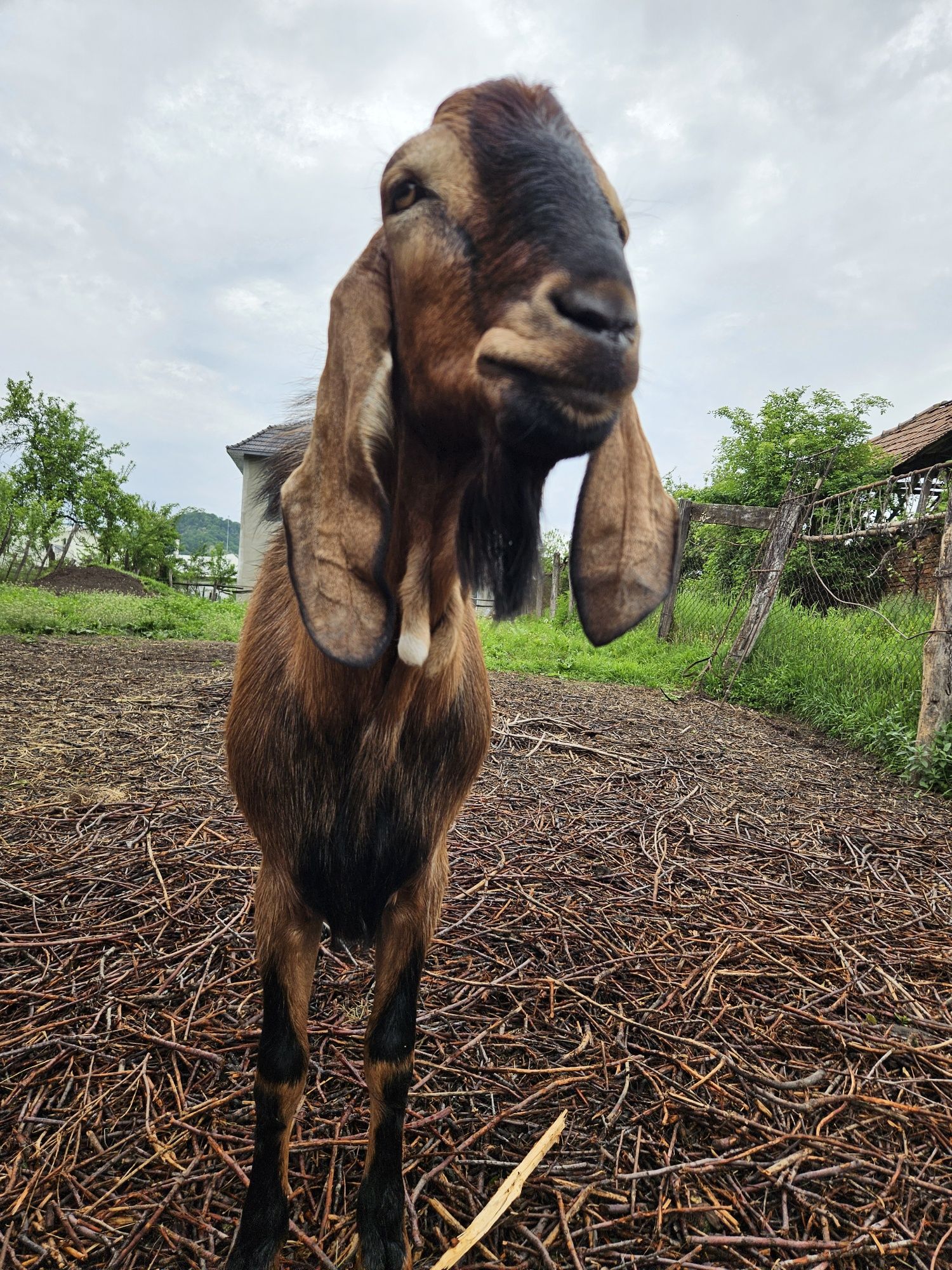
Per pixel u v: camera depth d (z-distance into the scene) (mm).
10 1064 919
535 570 546
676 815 1960
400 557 583
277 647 695
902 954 1321
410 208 461
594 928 1332
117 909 1263
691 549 6047
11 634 4848
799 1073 1015
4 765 1970
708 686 3906
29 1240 705
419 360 473
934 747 2371
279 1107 676
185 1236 720
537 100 472
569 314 399
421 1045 1000
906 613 3893
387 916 711
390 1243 671
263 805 677
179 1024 996
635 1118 900
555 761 2383
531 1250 730
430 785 670
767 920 1419
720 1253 750
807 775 2436
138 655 4191
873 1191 835
